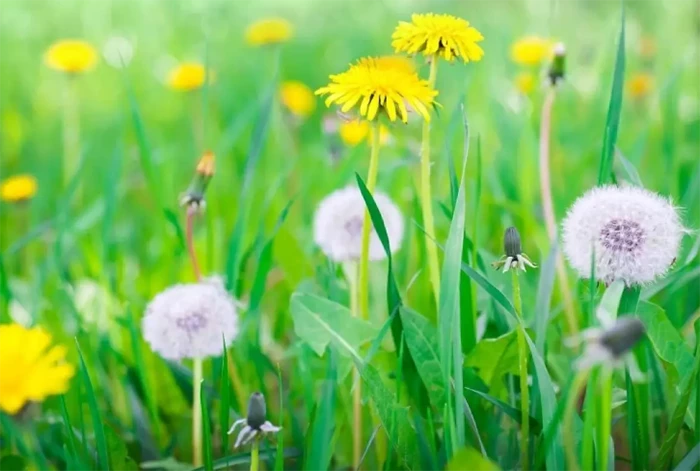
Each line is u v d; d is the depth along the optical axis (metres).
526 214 0.98
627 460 0.81
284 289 0.99
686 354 0.80
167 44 2.25
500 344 0.81
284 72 2.12
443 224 1.02
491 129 1.25
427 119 0.79
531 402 0.82
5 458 0.80
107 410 0.89
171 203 1.12
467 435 0.82
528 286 0.91
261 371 0.89
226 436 0.80
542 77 0.93
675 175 1.02
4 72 2.02
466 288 0.83
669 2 1.96
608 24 1.88
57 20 2.49
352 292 0.88
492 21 2.10
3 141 1.53
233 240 0.92
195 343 0.83
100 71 2.03
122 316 0.94
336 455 0.86
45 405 0.90
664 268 0.76
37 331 0.73
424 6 2.67
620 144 1.22
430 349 0.80
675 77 1.07
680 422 0.78
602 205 0.76
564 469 0.76
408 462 0.78
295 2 3.03
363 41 2.39
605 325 0.73
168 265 1.04
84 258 1.02
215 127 1.45
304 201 1.12
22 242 1.01
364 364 0.79
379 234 0.79
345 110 0.79
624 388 0.85
